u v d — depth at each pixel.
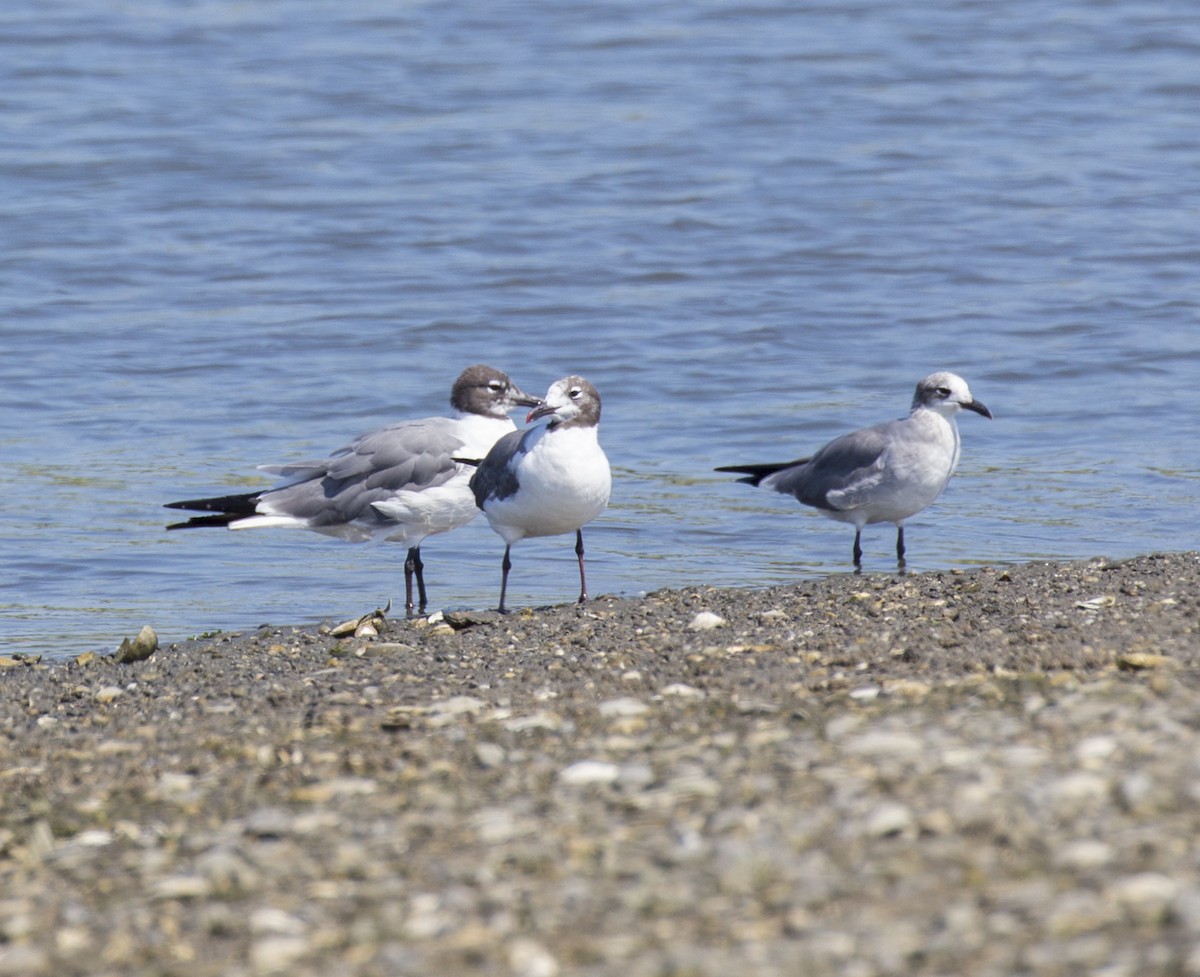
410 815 8.06
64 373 22.48
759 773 8.14
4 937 7.08
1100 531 16.66
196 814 8.48
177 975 6.62
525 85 36.38
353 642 12.84
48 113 34.19
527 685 10.80
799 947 6.38
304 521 15.50
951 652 10.84
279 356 23.28
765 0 42.53
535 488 13.99
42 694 11.71
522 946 6.56
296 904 7.16
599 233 28.25
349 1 42.62
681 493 18.28
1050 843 7.03
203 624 14.61
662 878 7.07
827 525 17.30
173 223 28.81
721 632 12.42
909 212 29.02
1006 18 41.41
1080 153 32.16
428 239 28.08
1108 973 5.92
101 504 17.94
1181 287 25.48
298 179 30.94
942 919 6.47
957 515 17.31
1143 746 7.98
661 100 35.22
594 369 22.73
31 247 27.48
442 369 22.84
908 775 7.86
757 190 30.17
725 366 22.72
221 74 37.03
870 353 23.20
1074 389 21.66
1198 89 35.91
